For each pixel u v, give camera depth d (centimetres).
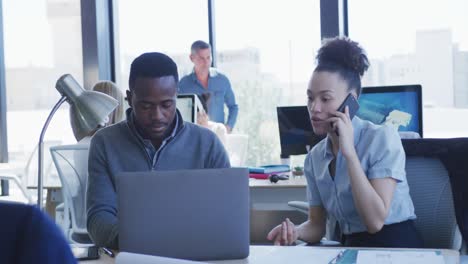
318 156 203
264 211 377
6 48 625
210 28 580
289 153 360
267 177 354
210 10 578
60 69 618
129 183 149
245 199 154
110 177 201
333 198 197
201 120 387
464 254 201
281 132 360
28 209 76
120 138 204
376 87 346
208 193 151
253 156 573
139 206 150
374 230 184
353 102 189
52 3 614
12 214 75
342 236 200
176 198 150
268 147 568
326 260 153
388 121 344
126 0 605
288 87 557
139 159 202
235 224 153
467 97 502
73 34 612
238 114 566
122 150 203
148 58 192
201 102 426
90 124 183
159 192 150
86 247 174
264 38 562
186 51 591
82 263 160
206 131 213
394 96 342
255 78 569
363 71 191
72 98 185
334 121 186
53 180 382
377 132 193
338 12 521
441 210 206
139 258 108
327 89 187
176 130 208
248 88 571
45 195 389
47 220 76
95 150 204
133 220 150
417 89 339
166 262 106
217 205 152
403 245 189
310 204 208
